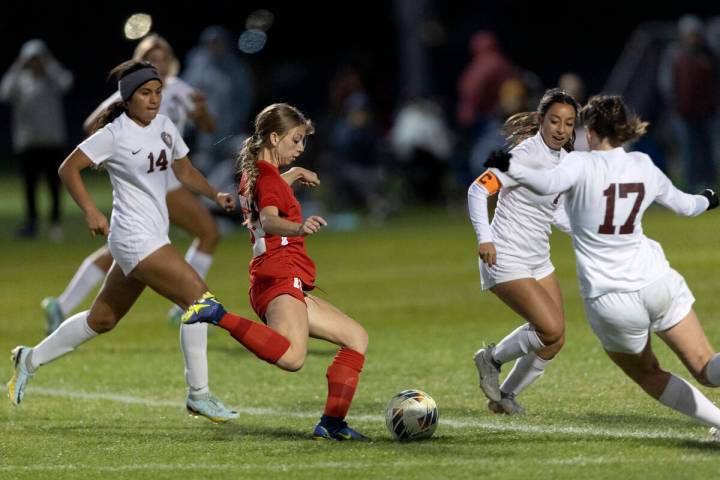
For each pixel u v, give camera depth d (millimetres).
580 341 39719
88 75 158375
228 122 81375
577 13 162750
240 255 70750
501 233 28391
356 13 155125
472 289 54156
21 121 79688
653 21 161750
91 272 41500
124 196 29344
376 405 31031
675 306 24234
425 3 124062
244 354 39344
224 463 24844
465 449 25453
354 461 24656
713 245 66188
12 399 30469
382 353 38938
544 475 22953
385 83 135625
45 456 25984
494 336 41844
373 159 90625
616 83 111750
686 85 87812
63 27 158500
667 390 24750
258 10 156125
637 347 24422
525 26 162875
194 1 157250
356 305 50219
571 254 65875
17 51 158000
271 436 27578
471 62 152625
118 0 158500
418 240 75938
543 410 29719
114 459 25547
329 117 94812
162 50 39719
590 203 24219
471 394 32250
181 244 76250
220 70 81062
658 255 24406
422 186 95625
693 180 89188
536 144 27984
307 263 27172
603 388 32125
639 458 24031
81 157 28969
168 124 30219
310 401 31953
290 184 28547
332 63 154500
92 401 32469
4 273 63156
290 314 26281
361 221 90000
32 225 81812
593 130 24641
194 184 31156
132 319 48031
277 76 115062
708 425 26125
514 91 84312
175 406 31656
